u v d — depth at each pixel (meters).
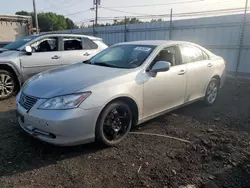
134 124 3.81
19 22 18.62
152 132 4.00
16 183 2.60
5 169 2.83
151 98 3.88
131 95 3.51
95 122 3.14
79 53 7.05
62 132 2.91
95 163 3.02
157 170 2.94
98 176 2.77
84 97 3.03
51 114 2.92
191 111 5.20
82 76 3.44
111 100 3.27
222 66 5.75
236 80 9.36
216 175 2.92
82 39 7.27
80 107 2.98
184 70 4.49
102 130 3.25
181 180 2.78
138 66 3.80
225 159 3.24
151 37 12.48
